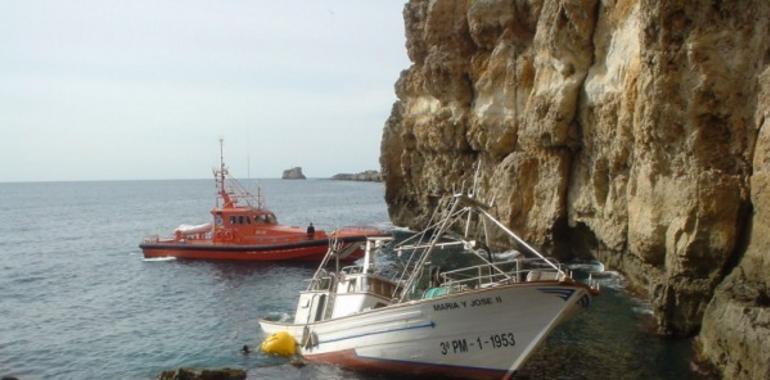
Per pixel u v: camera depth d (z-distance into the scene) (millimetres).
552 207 36781
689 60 21500
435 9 49094
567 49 34281
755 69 20391
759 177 18609
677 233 21312
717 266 20219
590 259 36688
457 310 17453
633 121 27750
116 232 71562
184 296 32625
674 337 21578
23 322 28047
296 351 21672
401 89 63125
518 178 39500
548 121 35781
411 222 61031
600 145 32438
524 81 42031
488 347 17438
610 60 31438
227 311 29094
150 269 40875
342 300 20656
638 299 27062
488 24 45000
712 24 21188
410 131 60188
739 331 16688
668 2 21797
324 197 146000
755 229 18812
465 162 50094
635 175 26906
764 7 20172
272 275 37188
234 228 43156
